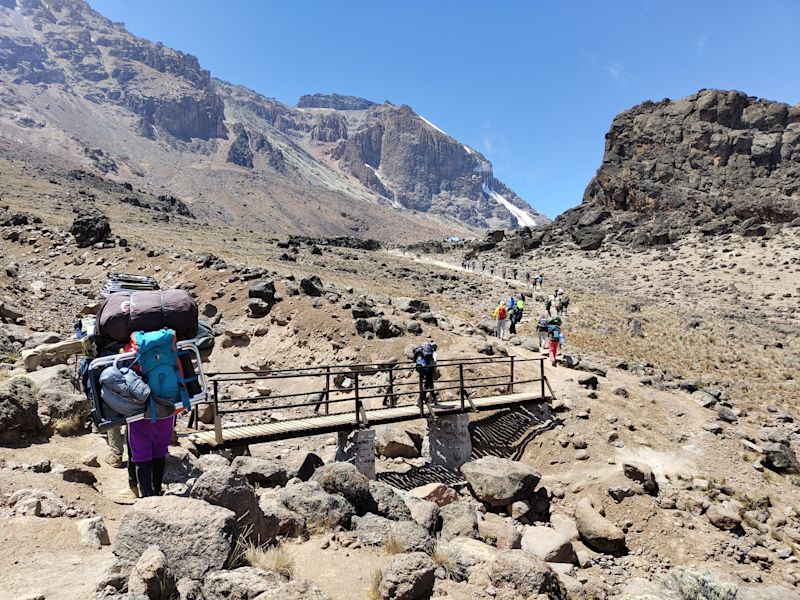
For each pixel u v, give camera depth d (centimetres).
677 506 1360
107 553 468
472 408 1434
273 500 678
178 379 585
